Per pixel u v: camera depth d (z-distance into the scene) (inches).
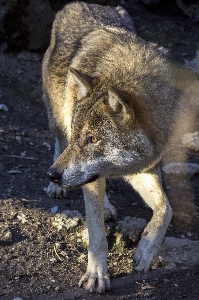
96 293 278.7
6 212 337.4
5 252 304.8
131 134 279.4
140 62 297.3
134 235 321.7
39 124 485.4
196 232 346.0
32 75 530.3
